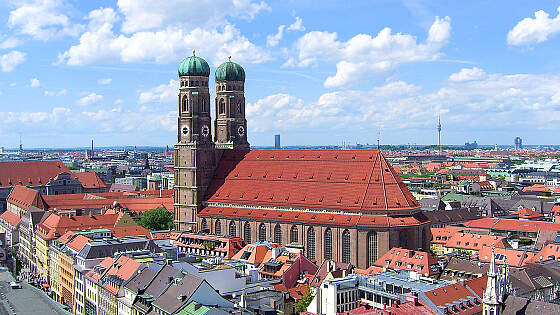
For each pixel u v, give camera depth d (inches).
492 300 4761.3
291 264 7406.5
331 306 5659.5
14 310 7490.2
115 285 6505.9
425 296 5231.3
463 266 7145.7
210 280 6264.8
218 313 5187.0
